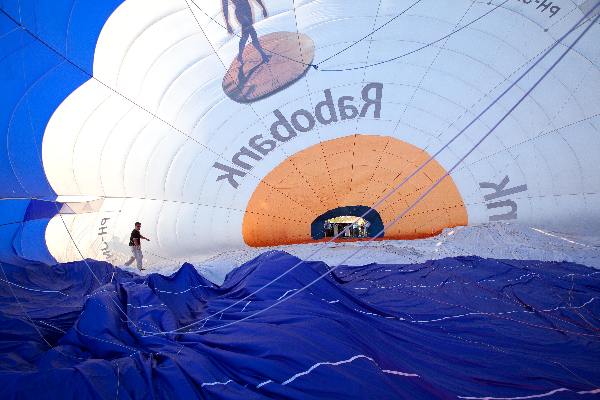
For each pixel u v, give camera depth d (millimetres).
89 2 7465
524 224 13414
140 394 3209
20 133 8062
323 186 15273
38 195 9414
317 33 10422
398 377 3357
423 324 5090
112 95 9422
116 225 12766
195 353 3883
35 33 7082
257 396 3051
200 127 12203
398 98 12539
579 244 9836
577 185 12719
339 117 13070
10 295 7055
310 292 5535
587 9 9523
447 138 13273
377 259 10680
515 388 3205
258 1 9320
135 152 11391
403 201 15297
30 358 4023
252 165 13984
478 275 7605
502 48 10734
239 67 10875
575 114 11773
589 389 3152
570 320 4941
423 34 10672
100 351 4195
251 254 12891
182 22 9164
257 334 4039
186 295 6984
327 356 3469
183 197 13680
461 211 14438
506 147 12883
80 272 8984
